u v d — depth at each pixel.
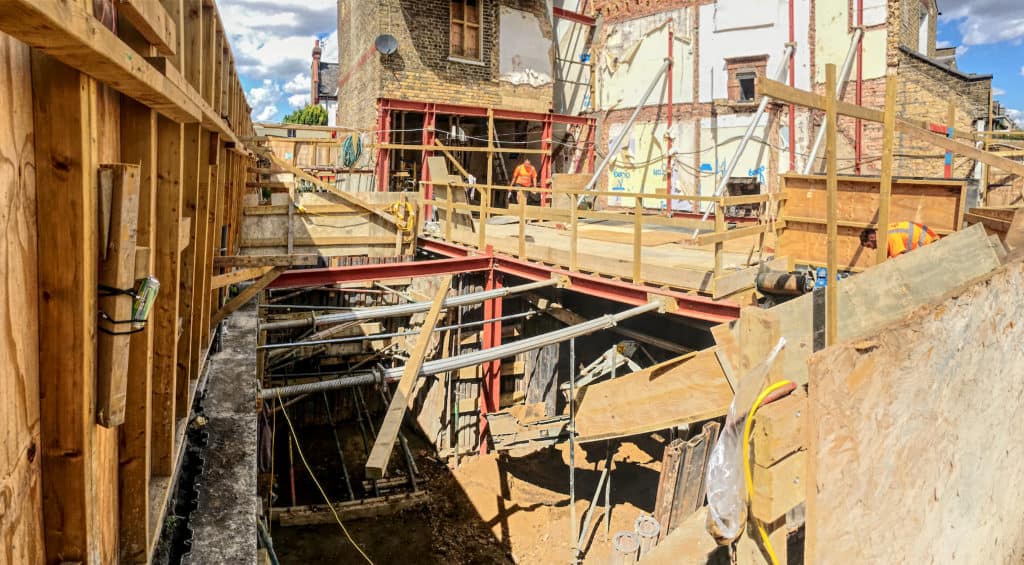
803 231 7.32
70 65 1.56
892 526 2.99
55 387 1.69
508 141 20.05
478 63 19.02
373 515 9.89
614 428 4.71
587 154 20.92
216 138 4.53
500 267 10.77
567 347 11.62
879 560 2.93
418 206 13.10
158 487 2.87
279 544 9.14
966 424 3.48
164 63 2.20
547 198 19.73
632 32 21.16
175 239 2.91
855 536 2.75
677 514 7.53
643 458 10.84
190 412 4.24
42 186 1.63
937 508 3.33
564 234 12.48
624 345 10.12
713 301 7.04
